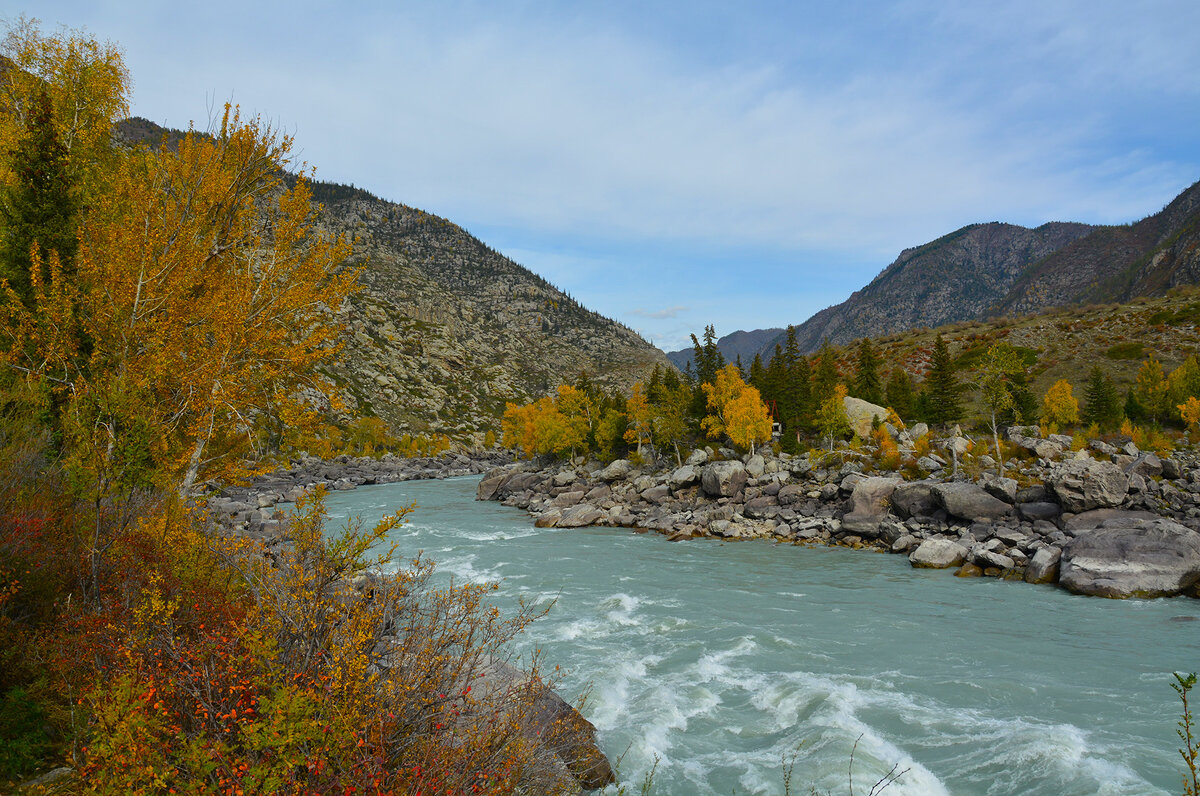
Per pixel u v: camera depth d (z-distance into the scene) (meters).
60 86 19.66
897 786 10.02
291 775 4.35
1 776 5.27
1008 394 48.56
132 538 8.63
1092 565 24.38
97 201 18.16
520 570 28.03
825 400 67.00
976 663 16.02
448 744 5.34
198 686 5.10
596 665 15.77
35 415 11.84
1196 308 108.81
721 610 21.39
